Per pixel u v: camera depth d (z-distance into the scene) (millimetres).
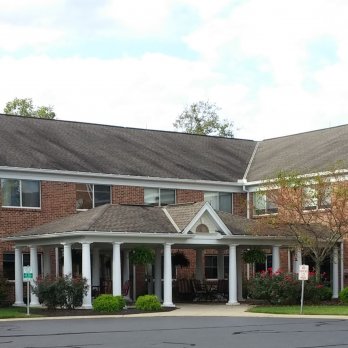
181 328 23141
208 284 39844
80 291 31656
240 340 19375
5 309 33469
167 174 42125
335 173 37281
